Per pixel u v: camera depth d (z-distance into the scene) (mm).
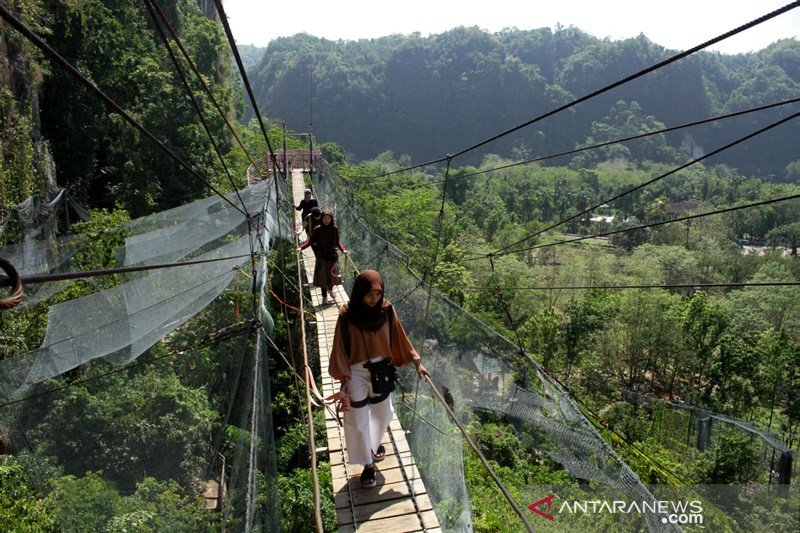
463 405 6699
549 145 146000
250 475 4844
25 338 8445
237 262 10531
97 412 6863
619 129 144750
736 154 145250
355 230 14016
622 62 157375
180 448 7262
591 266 45594
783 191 84125
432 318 7840
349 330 3703
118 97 22031
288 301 14555
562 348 29156
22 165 13141
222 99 30203
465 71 152875
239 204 14922
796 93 149500
